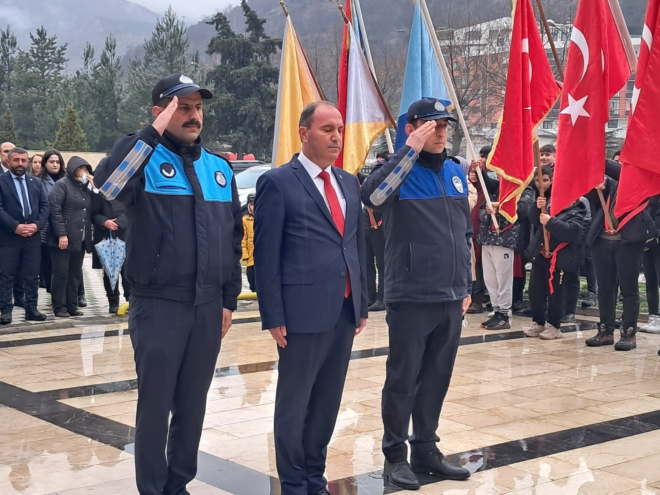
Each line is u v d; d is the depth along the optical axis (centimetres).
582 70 693
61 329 934
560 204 704
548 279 875
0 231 933
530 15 746
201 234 382
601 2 687
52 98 4603
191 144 388
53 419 560
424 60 707
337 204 417
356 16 769
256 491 424
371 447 501
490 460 477
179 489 402
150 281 376
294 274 402
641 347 831
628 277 812
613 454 489
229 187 407
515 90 738
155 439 380
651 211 877
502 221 917
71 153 3369
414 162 434
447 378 452
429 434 454
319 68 3347
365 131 745
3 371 711
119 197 364
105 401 609
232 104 3616
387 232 449
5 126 3962
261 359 764
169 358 377
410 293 432
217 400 614
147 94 4125
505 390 649
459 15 3478
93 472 453
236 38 3703
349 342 419
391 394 440
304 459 420
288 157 766
